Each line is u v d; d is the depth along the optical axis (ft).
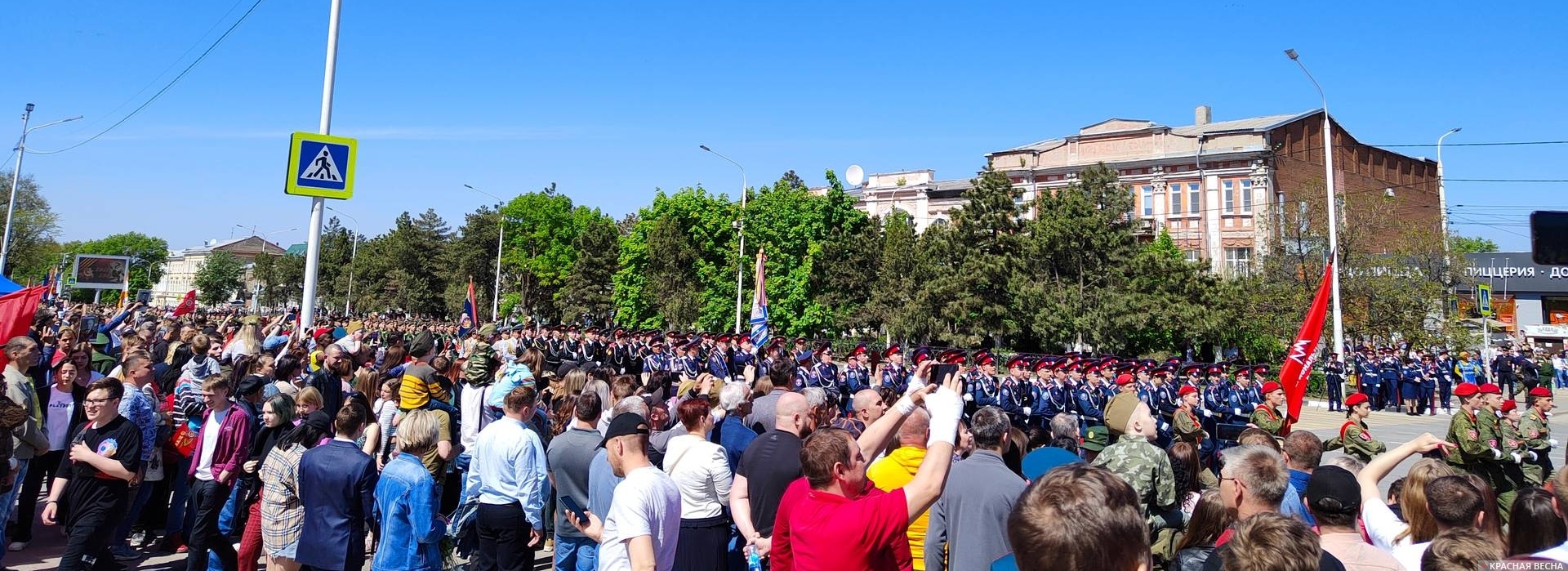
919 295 109.09
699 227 141.38
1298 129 176.35
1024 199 181.98
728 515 20.63
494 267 219.20
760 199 133.59
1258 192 160.35
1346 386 92.48
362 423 19.84
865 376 63.62
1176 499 19.53
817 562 11.17
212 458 22.15
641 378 58.13
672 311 138.21
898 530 10.85
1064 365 57.93
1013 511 8.52
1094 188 108.17
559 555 20.61
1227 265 161.99
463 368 31.96
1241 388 58.65
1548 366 103.24
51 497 21.07
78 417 27.84
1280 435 39.11
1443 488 13.83
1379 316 102.22
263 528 19.58
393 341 38.45
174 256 510.99
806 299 129.08
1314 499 13.03
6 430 19.54
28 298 31.40
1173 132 170.50
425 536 18.33
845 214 134.82
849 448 12.22
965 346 103.96
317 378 30.48
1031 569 8.02
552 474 21.40
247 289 319.68
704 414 18.78
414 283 237.04
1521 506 12.90
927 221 202.18
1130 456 18.04
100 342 46.26
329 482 18.75
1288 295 105.60
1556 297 168.96
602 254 181.16
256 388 24.07
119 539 24.61
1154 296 100.53
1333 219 86.89
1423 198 221.87
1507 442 28.71
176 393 27.63
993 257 104.73
